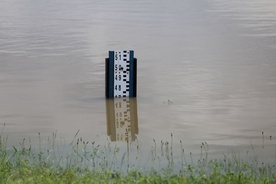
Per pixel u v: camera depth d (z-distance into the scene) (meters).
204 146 17.50
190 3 46.88
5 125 19.55
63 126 19.48
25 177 14.24
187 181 13.91
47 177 14.20
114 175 14.81
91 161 16.11
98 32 35.66
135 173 14.73
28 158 16.22
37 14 42.59
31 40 33.38
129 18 40.25
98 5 46.38
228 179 14.02
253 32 35.03
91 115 20.73
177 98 22.66
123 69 22.83
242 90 23.59
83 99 22.62
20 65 27.77
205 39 33.47
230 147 17.44
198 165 15.73
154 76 25.89
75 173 14.90
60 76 25.88
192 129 19.12
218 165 15.66
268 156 16.69
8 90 23.80
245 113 20.73
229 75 25.88
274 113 20.73
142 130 19.17
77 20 39.72
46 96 22.95
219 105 21.72
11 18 40.97
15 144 17.62
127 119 20.31
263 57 29.08
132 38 33.91
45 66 27.56
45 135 18.55
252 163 16.08
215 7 44.84
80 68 27.22
